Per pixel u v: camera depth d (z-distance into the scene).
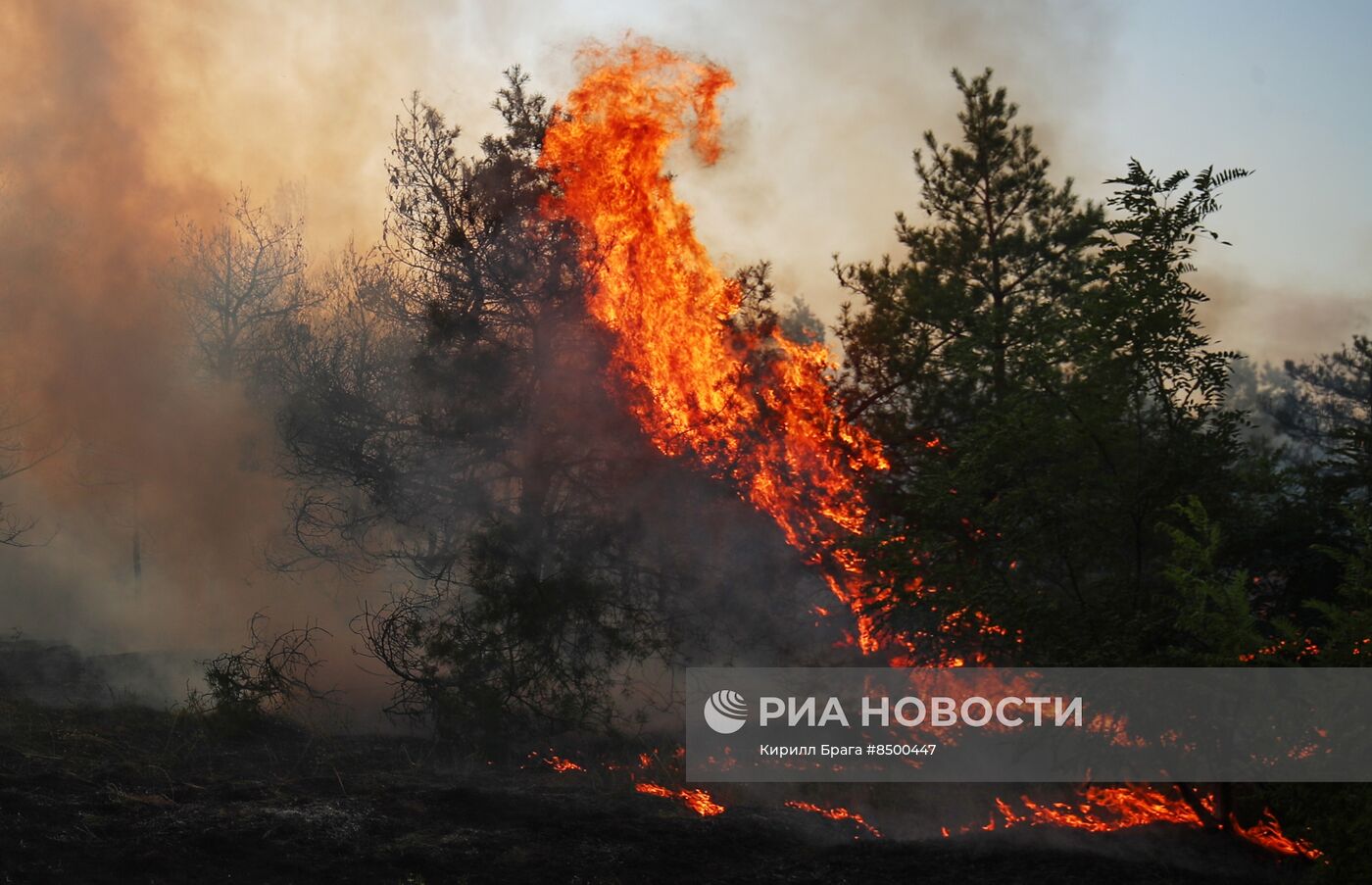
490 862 7.95
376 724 13.45
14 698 12.58
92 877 7.02
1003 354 10.31
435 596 13.93
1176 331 9.23
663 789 10.74
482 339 14.13
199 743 11.58
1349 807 7.34
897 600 10.09
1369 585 7.91
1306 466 10.64
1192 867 8.32
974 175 20.55
